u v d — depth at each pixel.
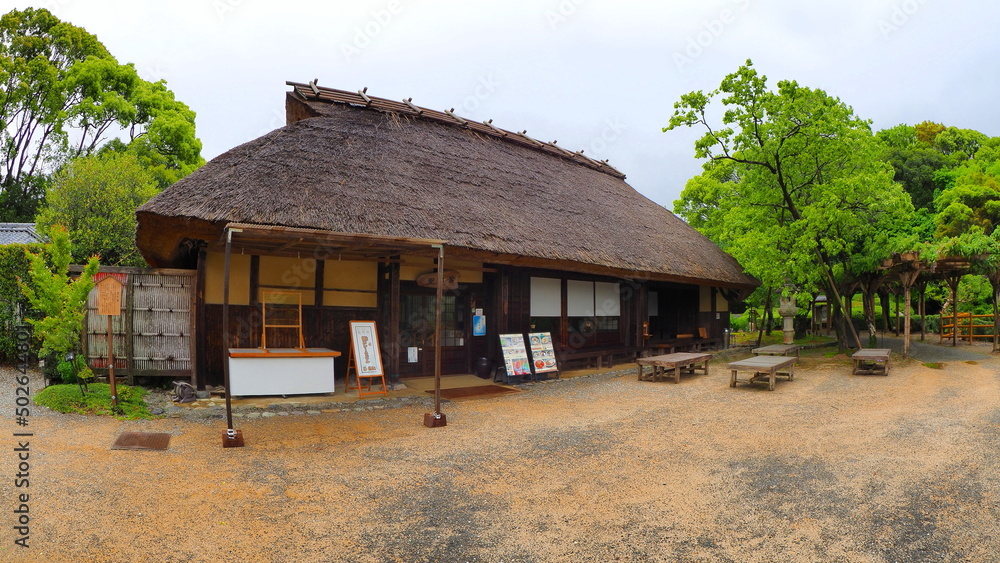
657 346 13.07
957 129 27.47
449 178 9.29
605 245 10.13
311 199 6.84
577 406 7.43
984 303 19.88
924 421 6.34
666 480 4.40
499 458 4.97
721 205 16.88
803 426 6.21
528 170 11.78
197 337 7.26
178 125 18.41
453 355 9.84
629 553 3.18
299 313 7.70
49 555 2.95
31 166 21.20
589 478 4.45
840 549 3.21
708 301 15.80
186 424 5.92
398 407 7.18
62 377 7.11
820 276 14.08
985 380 9.35
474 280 9.85
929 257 11.42
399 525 3.52
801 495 4.05
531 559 3.11
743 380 9.66
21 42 18.45
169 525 3.40
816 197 12.59
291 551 3.14
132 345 7.21
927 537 3.35
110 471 4.30
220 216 6.07
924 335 17.45
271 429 5.85
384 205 7.43
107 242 10.88
